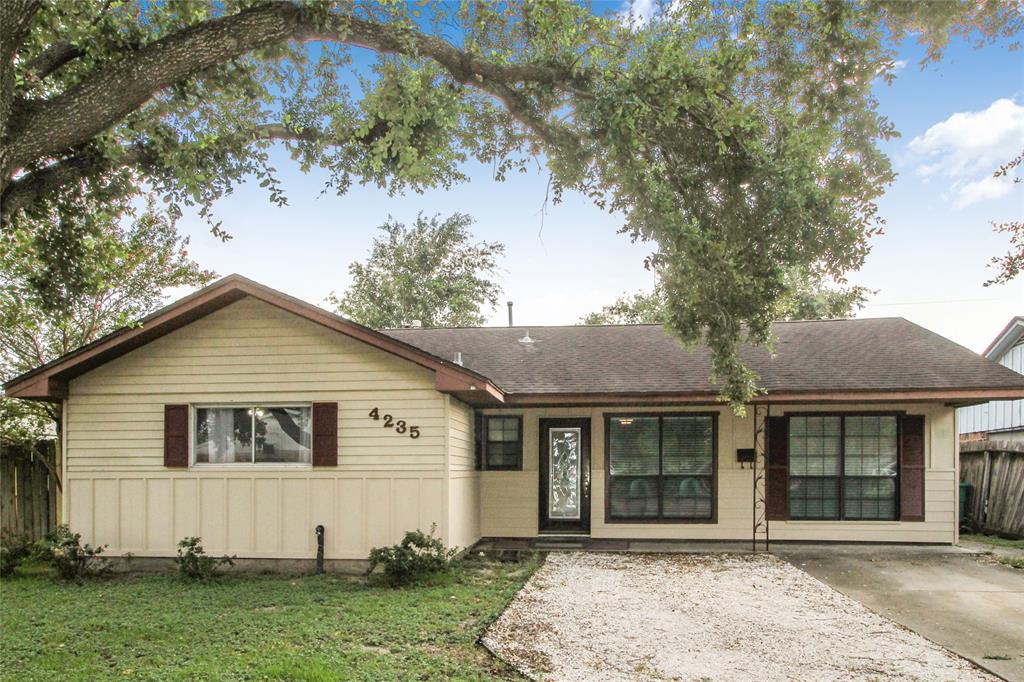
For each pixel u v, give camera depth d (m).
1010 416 19.70
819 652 6.67
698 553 12.37
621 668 6.15
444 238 32.47
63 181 6.43
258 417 11.09
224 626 7.27
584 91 6.81
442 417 10.75
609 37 6.76
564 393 12.95
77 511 11.01
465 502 12.19
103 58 6.16
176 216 7.79
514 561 11.61
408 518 10.68
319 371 10.94
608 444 13.83
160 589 9.24
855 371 13.27
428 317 32.25
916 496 13.23
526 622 7.62
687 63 6.20
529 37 7.22
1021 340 20.41
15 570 10.40
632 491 13.74
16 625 7.40
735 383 7.68
